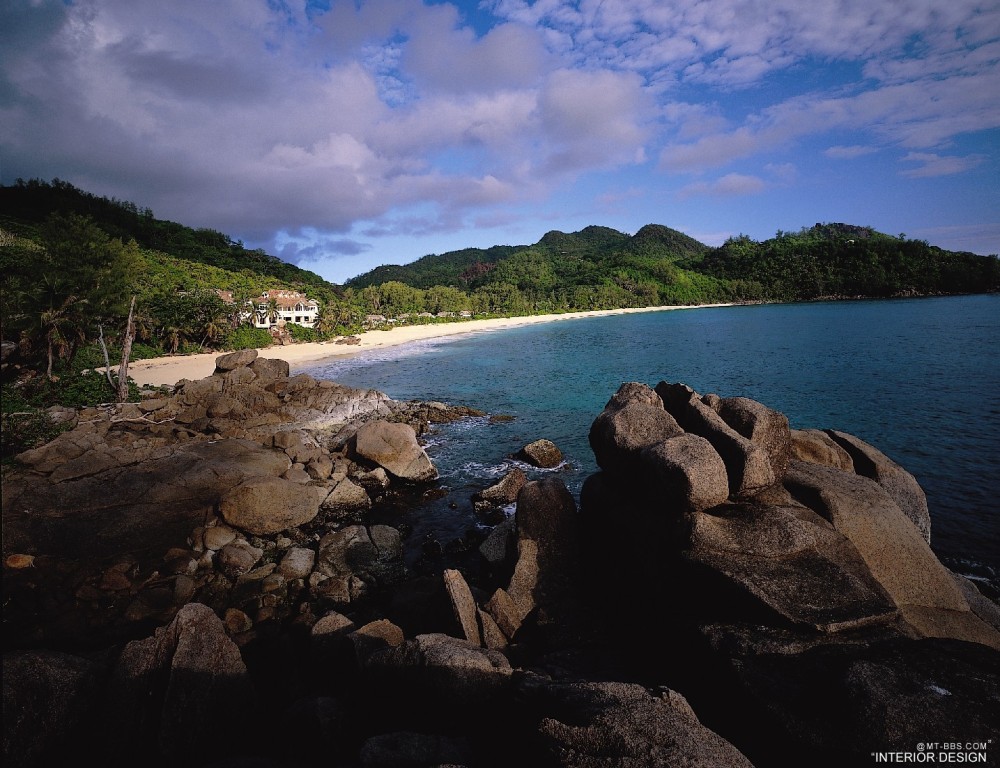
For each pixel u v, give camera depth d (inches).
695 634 283.0
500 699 264.4
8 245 2176.4
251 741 312.7
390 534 629.3
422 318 5610.2
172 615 498.6
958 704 205.9
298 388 1306.6
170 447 772.6
